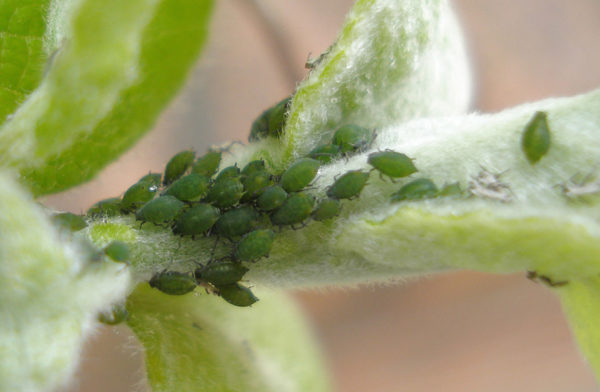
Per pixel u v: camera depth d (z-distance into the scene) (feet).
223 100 0.51
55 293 0.23
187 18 0.25
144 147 0.27
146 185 0.26
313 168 0.25
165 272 0.25
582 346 0.25
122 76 0.23
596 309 0.25
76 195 0.26
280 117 0.26
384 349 0.59
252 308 0.27
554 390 0.57
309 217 0.25
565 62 0.61
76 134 0.23
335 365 0.57
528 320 0.60
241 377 0.27
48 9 0.24
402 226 0.24
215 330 0.27
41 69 0.24
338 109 0.26
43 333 0.23
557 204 0.25
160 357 0.26
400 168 0.25
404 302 0.60
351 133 0.25
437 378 0.58
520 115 0.25
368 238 0.24
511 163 0.25
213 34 0.25
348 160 0.26
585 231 0.23
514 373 0.58
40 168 0.25
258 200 0.25
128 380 0.34
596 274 0.24
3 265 0.22
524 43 0.61
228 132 0.50
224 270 0.25
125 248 0.23
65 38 0.23
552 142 0.25
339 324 0.59
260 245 0.25
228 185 0.25
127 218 0.26
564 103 0.25
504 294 0.61
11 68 0.24
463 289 0.61
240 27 0.55
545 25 0.62
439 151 0.25
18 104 0.25
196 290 0.26
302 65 0.56
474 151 0.25
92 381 0.39
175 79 0.25
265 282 0.26
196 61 0.25
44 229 0.23
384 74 0.26
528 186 0.25
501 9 0.62
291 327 0.28
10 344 0.22
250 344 0.27
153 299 0.26
